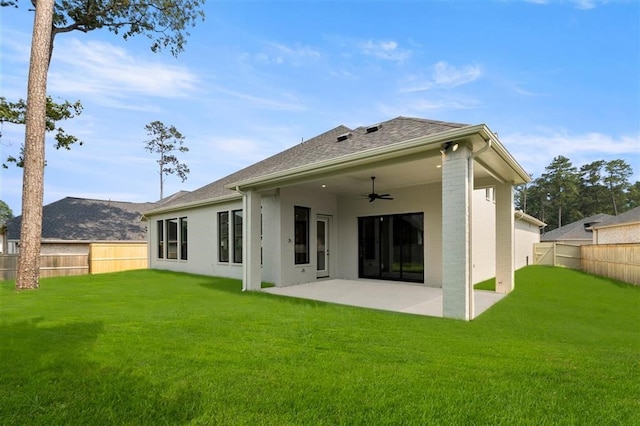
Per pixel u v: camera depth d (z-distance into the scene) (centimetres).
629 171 4716
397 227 1104
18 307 657
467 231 555
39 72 955
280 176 817
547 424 242
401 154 622
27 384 297
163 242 1606
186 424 239
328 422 242
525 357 371
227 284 1049
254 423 240
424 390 290
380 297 805
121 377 312
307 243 1134
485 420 246
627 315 606
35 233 948
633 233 1697
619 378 316
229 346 405
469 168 568
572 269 1669
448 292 565
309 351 389
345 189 1112
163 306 670
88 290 914
